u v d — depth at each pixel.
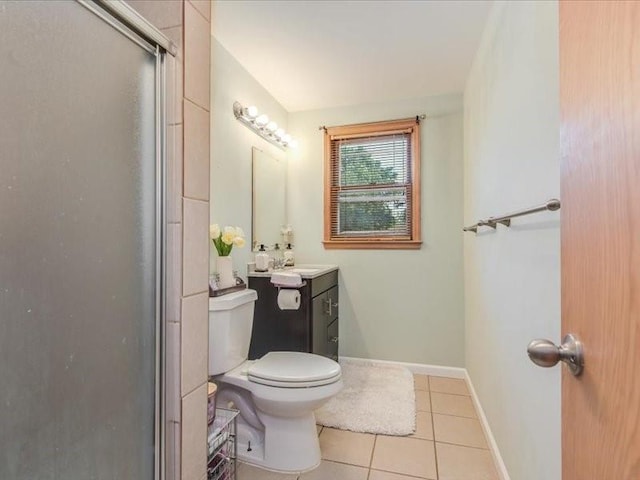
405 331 2.89
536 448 1.15
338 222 3.09
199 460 0.89
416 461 1.69
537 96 1.15
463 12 1.82
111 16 0.66
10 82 0.50
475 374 2.28
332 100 2.94
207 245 0.93
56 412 0.57
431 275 2.84
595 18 0.54
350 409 2.16
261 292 2.35
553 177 1.02
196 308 0.88
